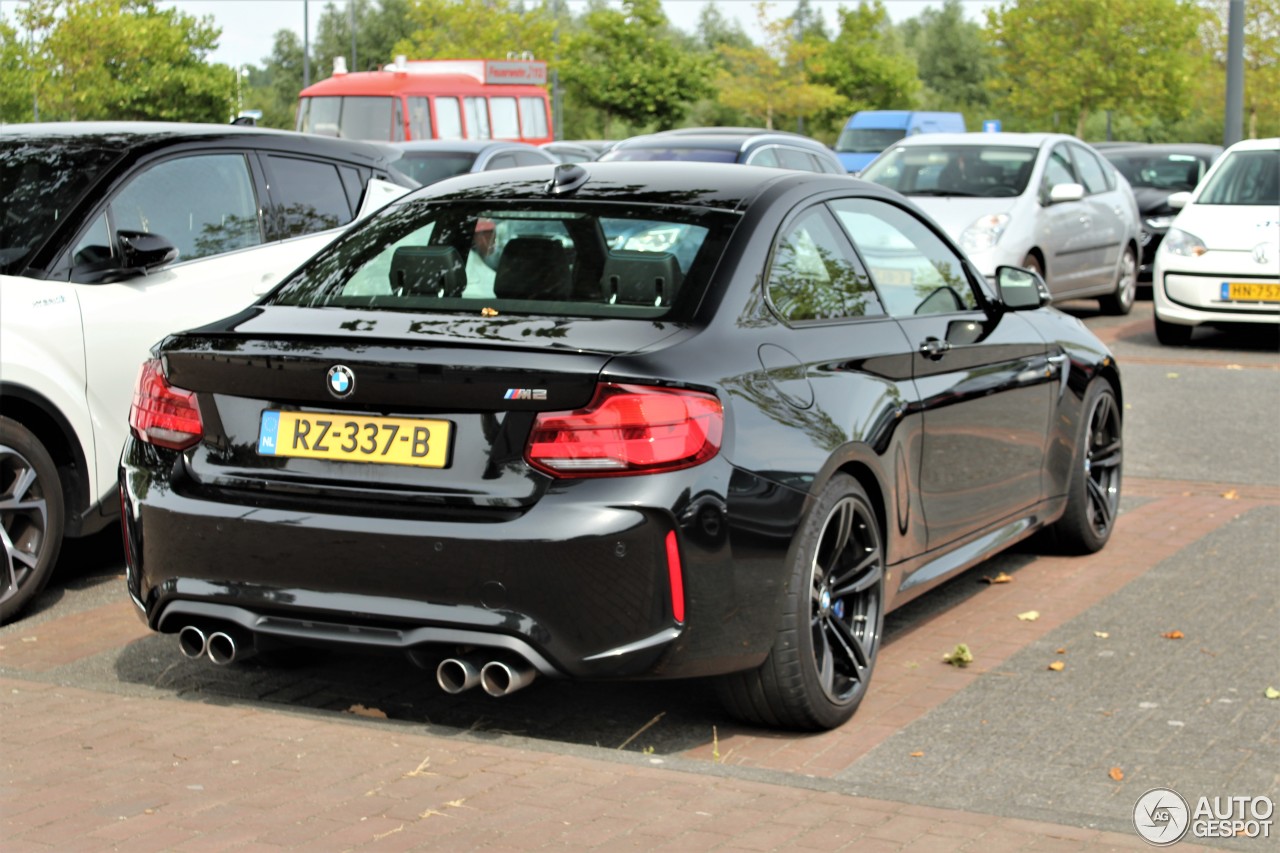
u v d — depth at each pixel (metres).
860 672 4.76
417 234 4.88
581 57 56.34
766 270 4.65
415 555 4.03
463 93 27.16
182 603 4.38
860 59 67.75
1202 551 7.00
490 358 4.01
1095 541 6.95
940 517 5.41
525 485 3.99
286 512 4.18
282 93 95.62
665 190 4.90
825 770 4.34
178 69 36.03
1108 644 5.56
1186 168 20.80
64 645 5.58
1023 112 53.47
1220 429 10.21
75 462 6.17
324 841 3.57
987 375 5.77
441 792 3.90
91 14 34.56
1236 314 13.86
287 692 5.03
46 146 6.79
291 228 7.36
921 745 4.54
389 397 4.10
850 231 5.24
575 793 3.91
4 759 4.14
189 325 6.62
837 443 4.52
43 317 6.07
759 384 4.34
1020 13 51.97
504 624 3.97
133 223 6.61
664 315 4.35
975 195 15.09
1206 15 50.81
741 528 4.15
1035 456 6.32
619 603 3.98
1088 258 15.92
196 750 4.22
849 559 4.77
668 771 4.10
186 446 4.41
